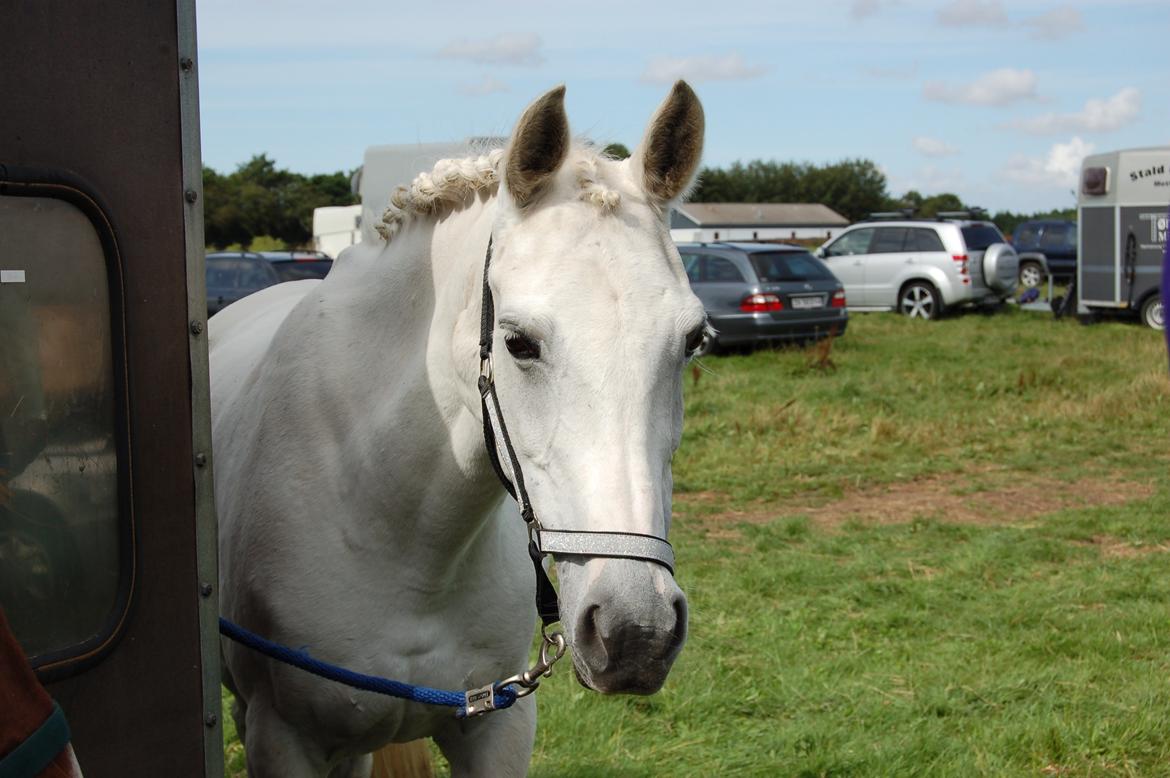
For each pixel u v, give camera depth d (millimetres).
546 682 3996
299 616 2242
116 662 1774
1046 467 8023
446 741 2461
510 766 2400
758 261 13586
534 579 2453
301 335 2420
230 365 2957
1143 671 4188
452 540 2203
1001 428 9219
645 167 1898
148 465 1789
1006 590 5211
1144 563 5664
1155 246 15453
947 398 10508
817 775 3398
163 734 1842
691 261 13883
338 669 2182
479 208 2186
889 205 69625
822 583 5328
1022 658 4336
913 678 4125
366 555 2230
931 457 8336
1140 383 10461
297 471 2309
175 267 1797
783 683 4031
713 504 7004
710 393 10438
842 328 14055
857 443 8648
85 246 1683
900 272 17922
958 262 17438
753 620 4750
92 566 1735
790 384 11094
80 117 1647
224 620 2232
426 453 2162
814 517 6723
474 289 2057
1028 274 25547
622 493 1670
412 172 2617
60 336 1665
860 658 4336
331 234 21656
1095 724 3672
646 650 1623
